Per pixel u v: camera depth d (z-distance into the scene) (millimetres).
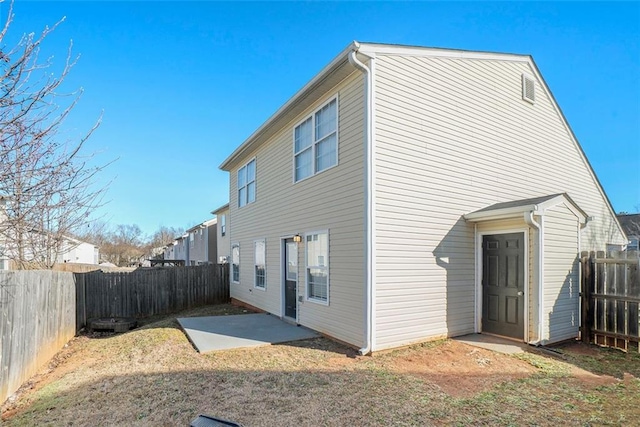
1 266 6770
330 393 4445
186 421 3811
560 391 4516
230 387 4707
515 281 6832
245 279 12336
